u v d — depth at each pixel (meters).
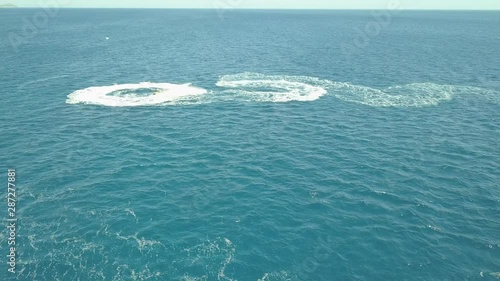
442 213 28.70
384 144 41.06
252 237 25.66
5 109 49.69
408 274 22.66
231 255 23.92
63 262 23.05
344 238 25.73
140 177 33.25
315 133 44.00
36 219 27.11
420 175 34.34
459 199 30.62
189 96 56.62
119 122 46.06
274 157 37.72
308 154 38.53
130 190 31.09
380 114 50.59
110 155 37.34
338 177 33.84
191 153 38.16
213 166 35.56
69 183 31.97
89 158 36.59
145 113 49.34
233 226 26.77
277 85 63.47
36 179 32.50
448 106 54.03
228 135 42.97
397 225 27.20
